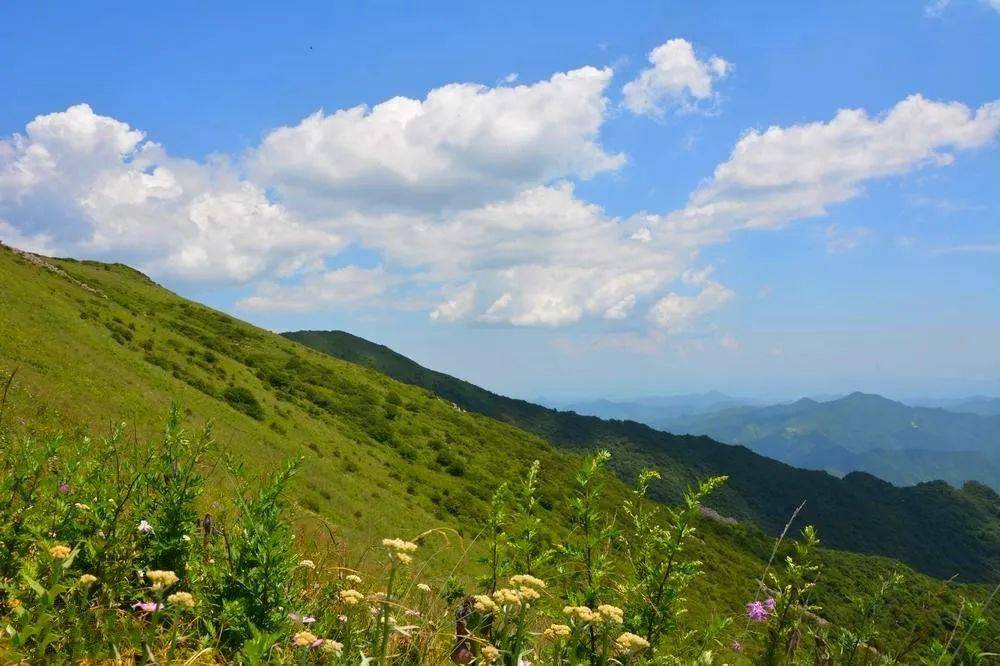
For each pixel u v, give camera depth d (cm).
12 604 231
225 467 312
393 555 232
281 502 293
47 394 2789
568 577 317
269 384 8694
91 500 289
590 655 267
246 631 250
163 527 282
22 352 3625
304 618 262
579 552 319
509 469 9781
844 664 272
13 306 4700
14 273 6100
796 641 288
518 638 229
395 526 4603
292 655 240
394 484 6644
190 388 5375
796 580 305
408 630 251
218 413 5059
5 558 259
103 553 266
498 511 340
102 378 3972
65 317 5166
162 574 218
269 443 5103
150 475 298
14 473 281
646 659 277
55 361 3778
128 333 6412
